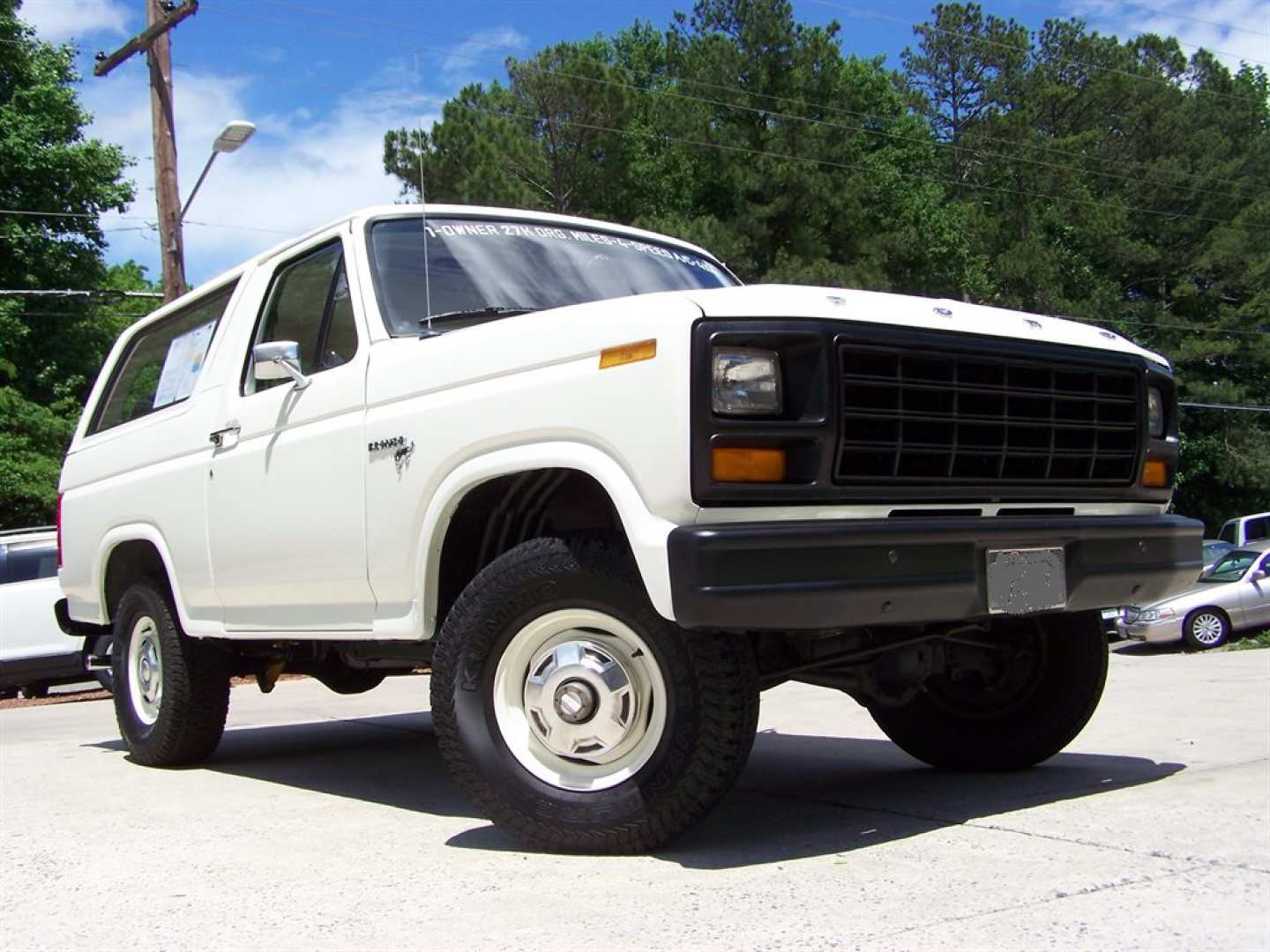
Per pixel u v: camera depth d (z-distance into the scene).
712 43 41.81
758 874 3.46
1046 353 4.01
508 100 35.25
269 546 4.94
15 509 22.28
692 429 3.39
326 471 4.60
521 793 3.77
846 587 3.44
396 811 4.76
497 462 3.87
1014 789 4.69
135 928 3.23
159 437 5.93
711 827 4.16
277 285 5.37
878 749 5.96
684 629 3.55
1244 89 57.31
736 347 3.47
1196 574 4.47
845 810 4.39
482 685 3.87
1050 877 3.33
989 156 52.09
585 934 2.98
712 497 3.39
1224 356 46.78
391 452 4.28
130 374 6.77
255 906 3.39
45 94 26.36
